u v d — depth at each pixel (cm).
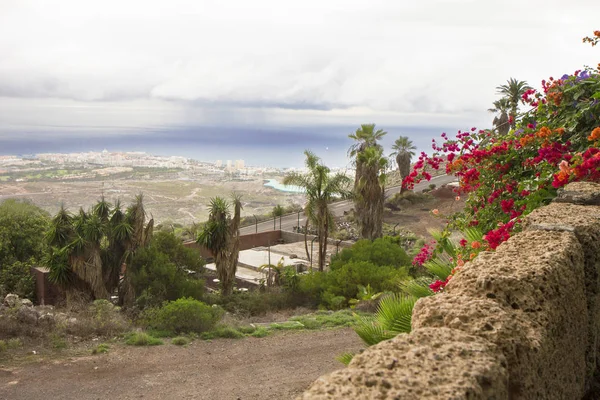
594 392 220
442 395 107
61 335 1446
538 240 216
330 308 2150
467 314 150
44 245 3083
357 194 3462
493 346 135
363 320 328
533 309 165
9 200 3569
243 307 2264
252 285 2955
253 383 1129
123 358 1306
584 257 223
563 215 256
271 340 1505
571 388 184
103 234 2447
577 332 193
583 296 204
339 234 4259
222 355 1355
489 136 463
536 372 148
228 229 2553
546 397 158
